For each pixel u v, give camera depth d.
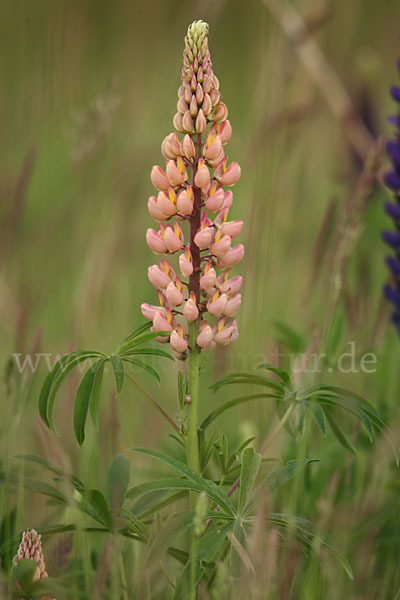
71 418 4.23
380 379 5.41
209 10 7.91
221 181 3.25
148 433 4.71
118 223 6.70
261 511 3.01
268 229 5.75
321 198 8.12
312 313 5.60
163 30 11.39
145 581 3.32
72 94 7.54
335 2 10.02
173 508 3.67
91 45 11.06
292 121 6.78
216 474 4.23
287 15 7.04
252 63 9.54
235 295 3.33
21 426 3.67
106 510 3.18
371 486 3.83
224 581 3.12
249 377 3.43
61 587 3.00
